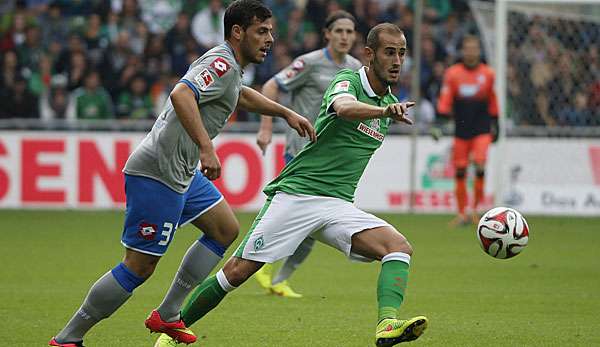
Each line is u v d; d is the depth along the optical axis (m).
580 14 66.12
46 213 59.34
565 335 24.77
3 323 26.03
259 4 20.53
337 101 20.75
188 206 21.91
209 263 21.97
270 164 60.44
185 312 22.00
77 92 65.62
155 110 66.38
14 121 60.59
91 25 67.94
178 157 20.38
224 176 60.41
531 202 62.34
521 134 62.16
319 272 37.81
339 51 33.16
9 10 68.94
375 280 35.53
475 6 68.69
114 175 60.97
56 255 41.44
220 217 22.12
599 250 45.25
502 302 30.44
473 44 54.69
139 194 20.44
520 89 67.44
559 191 62.44
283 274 31.62
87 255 41.50
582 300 30.91
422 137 61.56
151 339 23.94
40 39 68.00
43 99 65.75
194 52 68.19
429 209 61.81
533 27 67.50
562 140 62.31
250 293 32.38
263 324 26.27
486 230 23.59
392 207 61.81
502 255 23.62
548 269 38.59
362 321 26.78
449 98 55.19
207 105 20.28
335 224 21.36
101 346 23.03
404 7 69.94
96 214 59.22
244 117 64.56
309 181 21.70
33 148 60.78
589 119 67.31
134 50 67.69
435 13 70.69
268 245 21.53
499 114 55.75
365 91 21.58
